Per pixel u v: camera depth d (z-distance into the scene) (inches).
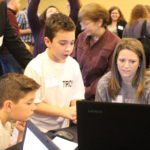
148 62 106.7
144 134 36.9
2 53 91.0
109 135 38.5
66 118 69.5
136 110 36.5
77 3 113.3
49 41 72.1
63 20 71.0
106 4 294.7
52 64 73.3
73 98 76.2
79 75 78.1
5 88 59.2
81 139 40.0
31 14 110.3
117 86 73.2
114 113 37.5
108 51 91.4
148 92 70.7
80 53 97.7
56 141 58.7
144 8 167.6
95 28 92.0
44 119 71.5
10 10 112.8
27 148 45.4
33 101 62.2
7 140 59.8
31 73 71.2
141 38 142.9
